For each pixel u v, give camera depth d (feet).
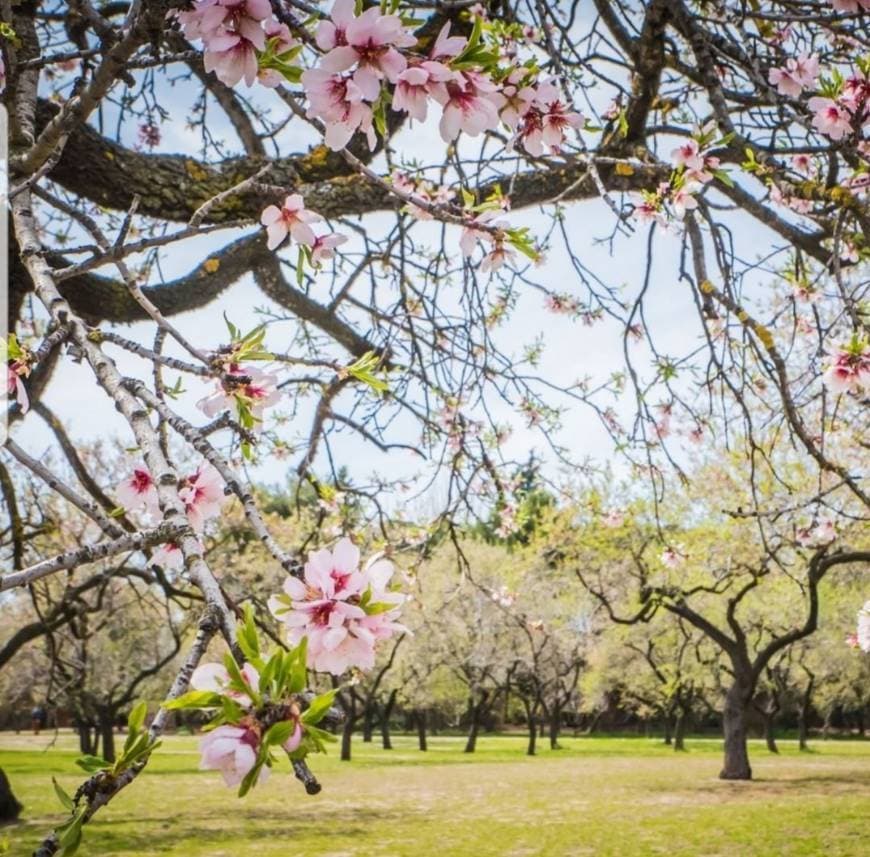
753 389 18.24
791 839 38.19
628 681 109.70
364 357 7.09
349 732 92.63
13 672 73.20
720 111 11.04
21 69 6.70
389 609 4.27
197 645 3.99
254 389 6.98
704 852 35.83
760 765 79.82
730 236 15.51
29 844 35.32
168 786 64.08
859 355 10.16
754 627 82.69
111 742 81.05
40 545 35.22
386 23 5.21
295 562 4.75
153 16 5.49
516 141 7.83
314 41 5.52
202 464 6.52
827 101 9.73
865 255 13.42
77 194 14.64
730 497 54.54
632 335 20.81
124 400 5.71
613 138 16.12
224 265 16.55
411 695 112.78
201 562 4.44
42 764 78.89
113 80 6.11
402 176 16.07
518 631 92.53
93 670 79.71
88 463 40.98
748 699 64.44
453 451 20.81
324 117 5.43
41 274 6.92
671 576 69.51
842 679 102.32
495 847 38.34
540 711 150.82
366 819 47.37
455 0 8.28
